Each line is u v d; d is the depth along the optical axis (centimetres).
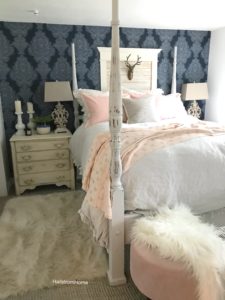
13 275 182
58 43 340
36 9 274
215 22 339
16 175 313
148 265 138
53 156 320
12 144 303
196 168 179
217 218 190
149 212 172
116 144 157
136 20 325
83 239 224
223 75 377
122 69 368
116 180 162
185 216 162
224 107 380
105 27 349
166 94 398
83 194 318
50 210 276
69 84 329
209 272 128
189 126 237
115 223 167
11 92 339
